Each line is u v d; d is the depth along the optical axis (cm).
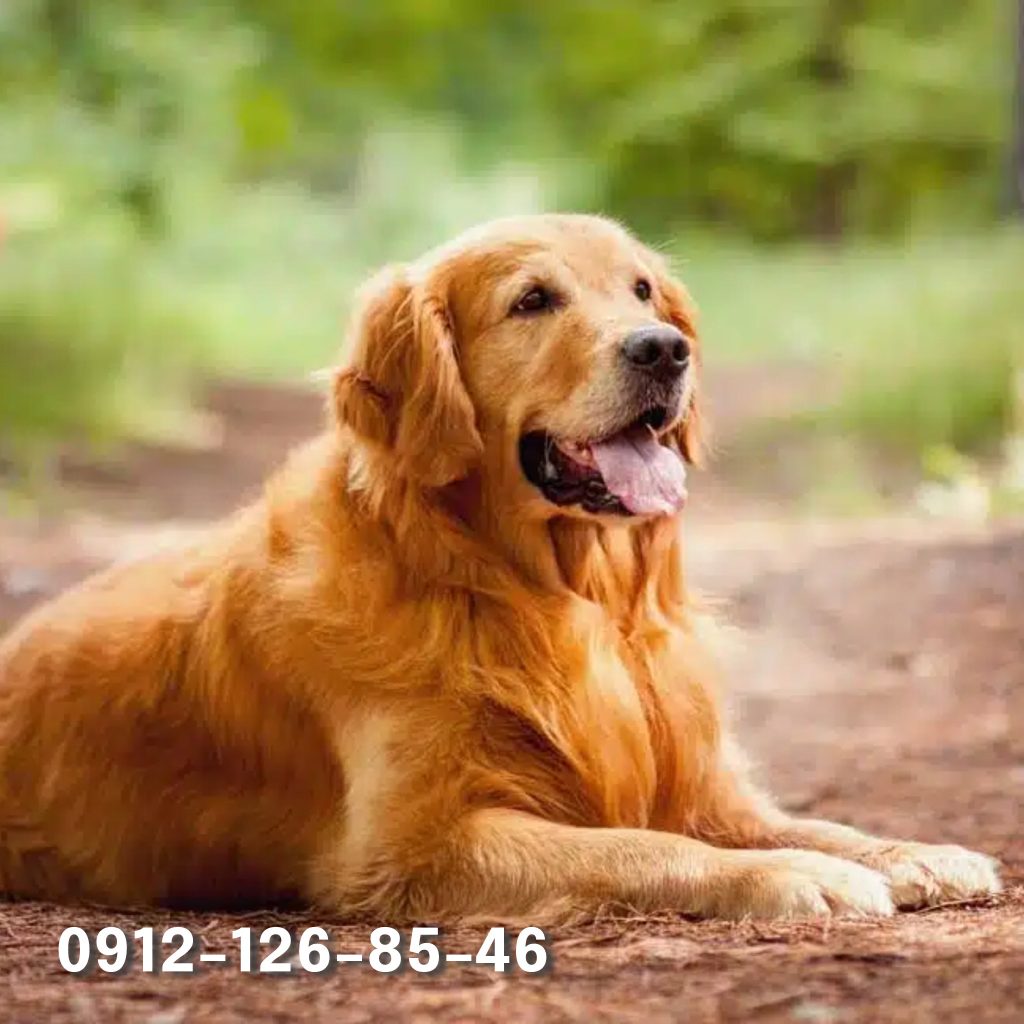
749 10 5175
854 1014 504
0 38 3709
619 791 738
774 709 1223
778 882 655
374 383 747
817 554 1686
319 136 5947
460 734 711
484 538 741
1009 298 2500
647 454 743
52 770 787
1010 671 1255
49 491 2102
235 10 4872
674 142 5222
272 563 751
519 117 6306
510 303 750
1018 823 902
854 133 4981
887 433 2408
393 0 5175
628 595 771
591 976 568
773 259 4725
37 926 691
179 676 770
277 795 748
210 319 3956
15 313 2680
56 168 3522
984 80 4850
